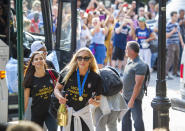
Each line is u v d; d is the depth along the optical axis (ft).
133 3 110.22
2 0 46.88
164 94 46.60
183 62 54.80
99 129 42.45
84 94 37.55
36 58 40.57
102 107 41.45
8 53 46.78
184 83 54.34
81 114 37.63
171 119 62.49
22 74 34.94
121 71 102.73
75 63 37.65
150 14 130.21
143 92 46.78
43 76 41.16
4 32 46.75
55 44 61.00
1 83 46.52
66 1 59.16
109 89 41.16
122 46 99.66
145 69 45.39
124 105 43.50
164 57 46.42
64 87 38.06
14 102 47.93
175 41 100.89
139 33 98.37
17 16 34.60
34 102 41.16
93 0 107.04
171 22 101.76
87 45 93.61
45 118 41.88
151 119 61.52
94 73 38.01
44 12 58.29
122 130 47.55
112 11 111.04
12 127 19.56
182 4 112.47
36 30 58.44
